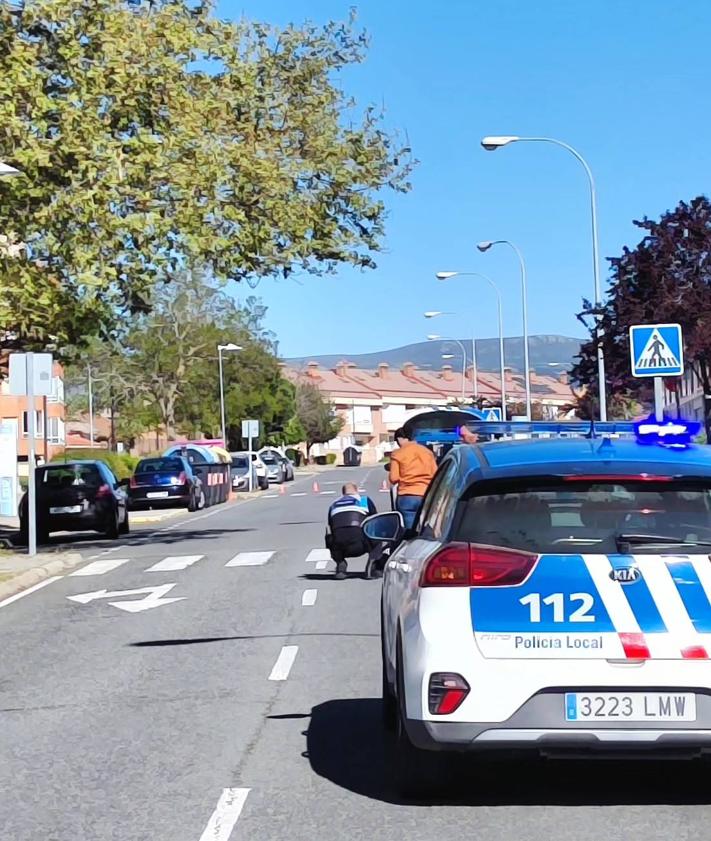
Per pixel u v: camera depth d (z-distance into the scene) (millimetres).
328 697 10148
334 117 28109
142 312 26203
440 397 159750
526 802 6969
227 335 81000
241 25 27734
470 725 6137
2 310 23609
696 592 6133
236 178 25547
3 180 22469
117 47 23375
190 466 46156
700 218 26250
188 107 24328
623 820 6605
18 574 20484
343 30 28266
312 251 27328
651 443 7129
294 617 14984
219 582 19203
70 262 23312
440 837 6367
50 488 29703
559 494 6461
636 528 6316
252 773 7805
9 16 23453
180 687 10781
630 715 6082
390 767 7574
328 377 151000
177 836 6547
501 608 6184
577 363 31156
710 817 6652
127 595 18047
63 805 7215
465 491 6582
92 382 82000
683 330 26203
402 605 6781
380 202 28016
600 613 6121
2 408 69438
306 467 120188
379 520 8633
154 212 23719
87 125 22812
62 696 10586
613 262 27109
